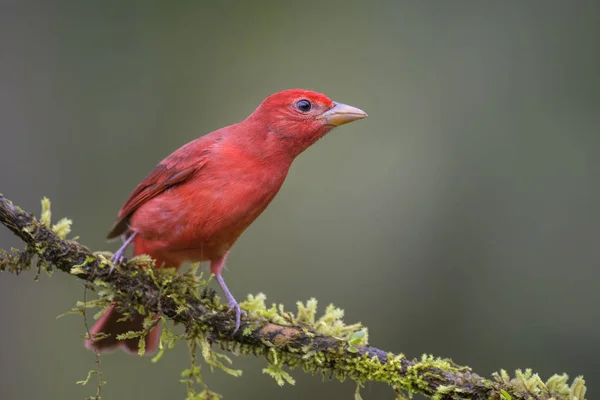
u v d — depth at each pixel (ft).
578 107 44.60
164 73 48.44
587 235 41.70
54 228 23.70
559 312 40.52
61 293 41.70
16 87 46.57
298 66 48.26
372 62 47.78
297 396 40.32
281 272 42.75
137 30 48.88
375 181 44.27
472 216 42.83
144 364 40.98
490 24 47.34
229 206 25.44
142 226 25.95
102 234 44.83
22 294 41.32
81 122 46.88
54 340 40.83
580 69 45.34
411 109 45.93
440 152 44.50
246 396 40.68
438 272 42.06
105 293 23.81
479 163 43.98
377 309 41.63
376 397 39.50
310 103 27.27
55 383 40.09
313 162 44.80
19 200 44.65
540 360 39.88
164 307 23.99
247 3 49.75
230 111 47.62
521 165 43.70
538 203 42.75
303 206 43.93
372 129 45.62
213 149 25.81
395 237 42.88
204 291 24.63
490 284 41.47
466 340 40.81
